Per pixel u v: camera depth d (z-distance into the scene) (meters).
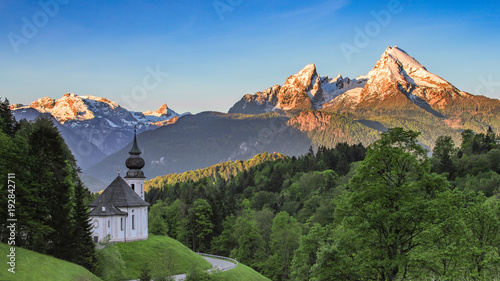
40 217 72.75
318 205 161.88
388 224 51.78
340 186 174.50
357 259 52.94
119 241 107.69
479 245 54.97
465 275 48.81
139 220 111.81
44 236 73.94
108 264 84.38
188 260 105.00
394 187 53.94
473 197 60.88
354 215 55.28
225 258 121.38
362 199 53.78
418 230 52.22
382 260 51.72
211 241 145.25
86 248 77.88
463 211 56.66
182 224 146.50
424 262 48.38
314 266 55.88
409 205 51.12
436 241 50.53
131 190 114.44
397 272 51.72
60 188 76.56
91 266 77.69
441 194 51.97
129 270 94.44
